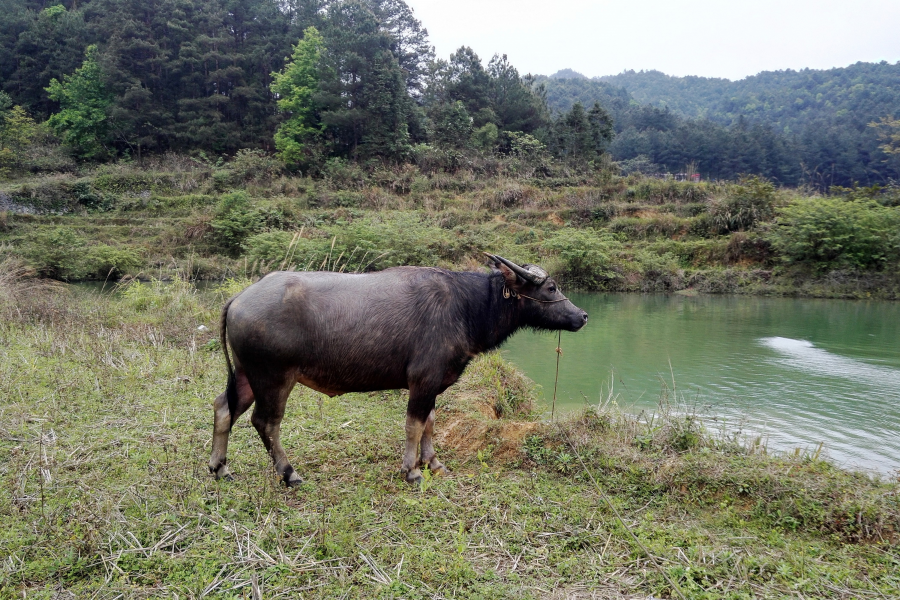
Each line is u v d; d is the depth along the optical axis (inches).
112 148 1568.7
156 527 128.3
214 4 1838.1
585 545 128.5
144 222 1112.2
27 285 488.7
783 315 576.7
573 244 834.8
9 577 109.7
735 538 132.6
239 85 1721.2
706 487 155.3
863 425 237.8
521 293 177.9
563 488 158.1
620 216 1061.1
